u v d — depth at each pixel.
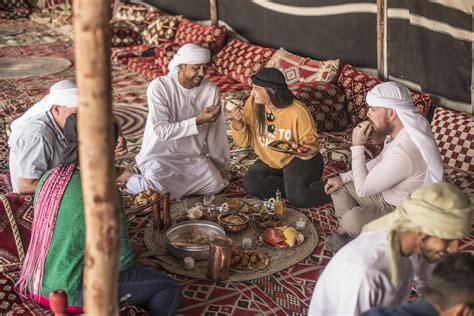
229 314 3.66
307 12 7.59
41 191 3.22
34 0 13.34
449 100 6.00
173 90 4.91
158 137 4.85
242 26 8.85
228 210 4.70
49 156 4.03
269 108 4.84
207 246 4.12
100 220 2.24
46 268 3.18
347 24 7.07
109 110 2.16
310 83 6.55
